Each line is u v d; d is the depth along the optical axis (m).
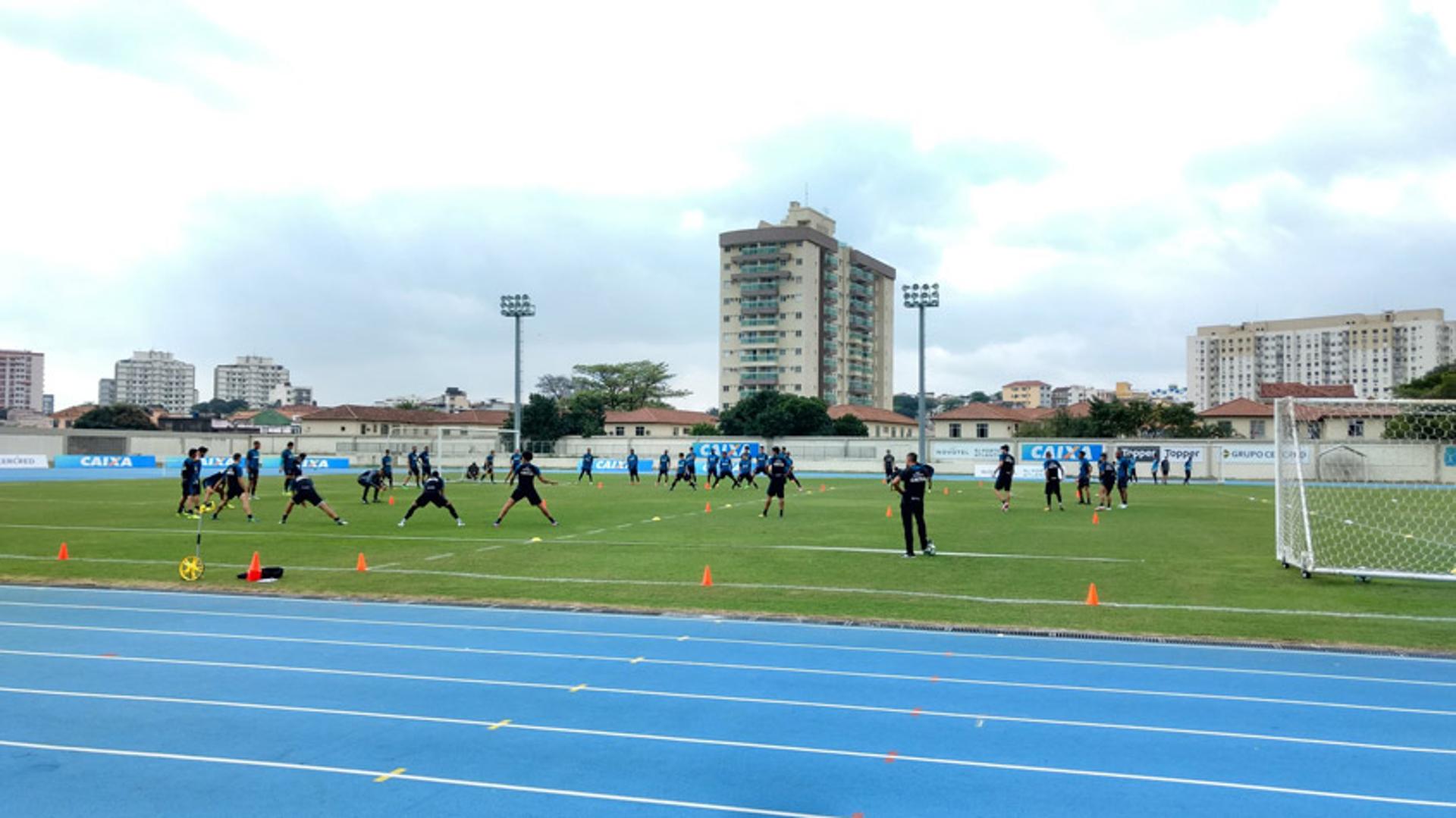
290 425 110.88
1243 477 54.12
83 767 6.88
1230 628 11.61
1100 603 13.22
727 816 6.04
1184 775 6.76
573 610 12.80
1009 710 8.26
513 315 56.72
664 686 9.02
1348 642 10.77
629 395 120.44
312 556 18.28
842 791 6.45
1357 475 49.66
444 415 110.00
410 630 11.56
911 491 18.20
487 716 8.08
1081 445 56.41
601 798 6.33
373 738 7.51
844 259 128.88
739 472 47.28
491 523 25.16
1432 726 7.85
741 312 120.81
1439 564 18.80
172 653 10.36
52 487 42.03
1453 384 67.81
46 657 10.14
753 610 12.73
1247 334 158.38
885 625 11.79
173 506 30.52
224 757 7.10
